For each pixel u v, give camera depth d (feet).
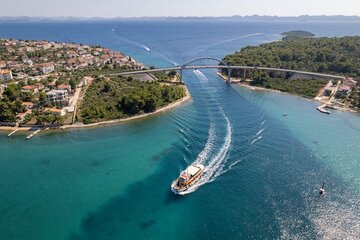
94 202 325.42
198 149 428.97
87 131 508.12
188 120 548.31
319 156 420.36
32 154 430.20
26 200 330.13
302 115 599.16
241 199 323.16
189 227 286.87
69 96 631.15
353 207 312.91
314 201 321.11
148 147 446.19
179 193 332.19
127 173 378.73
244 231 279.69
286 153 424.46
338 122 565.12
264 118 563.07
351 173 378.73
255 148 435.12
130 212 308.81
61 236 279.49
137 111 588.09
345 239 271.28
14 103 547.08
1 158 418.92
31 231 286.05
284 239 269.85
